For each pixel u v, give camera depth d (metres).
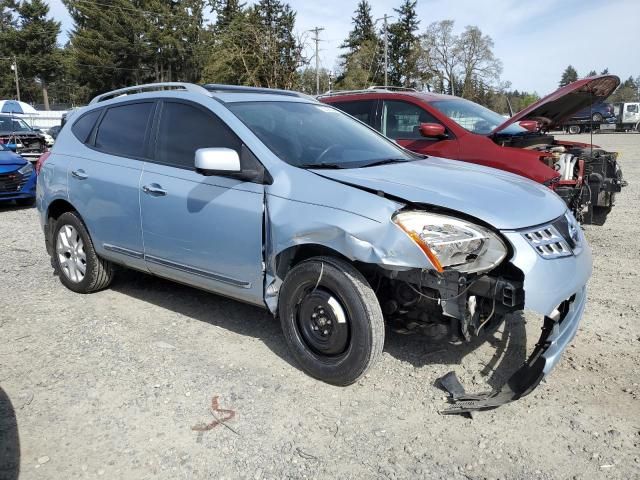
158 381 3.50
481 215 3.07
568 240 3.29
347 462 2.75
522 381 3.08
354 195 3.21
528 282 2.96
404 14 71.25
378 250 3.02
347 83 54.22
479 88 69.12
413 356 3.81
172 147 4.20
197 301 4.89
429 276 3.10
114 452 2.81
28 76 69.75
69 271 5.14
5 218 9.16
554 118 7.14
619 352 3.86
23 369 3.66
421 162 4.15
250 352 3.89
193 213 3.88
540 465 2.71
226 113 3.92
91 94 62.31
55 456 2.78
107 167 4.59
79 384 3.46
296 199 3.39
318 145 3.98
